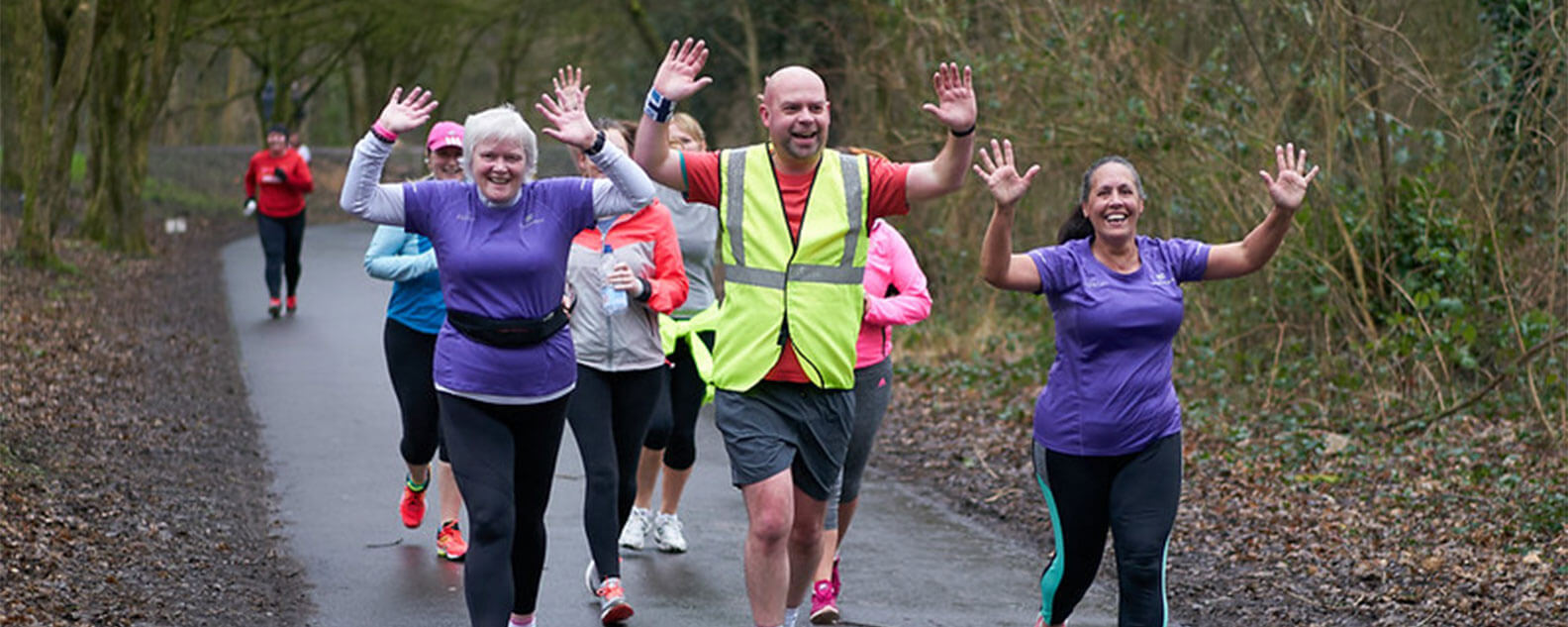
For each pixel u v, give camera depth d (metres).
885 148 27.22
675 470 12.05
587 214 8.70
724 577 11.45
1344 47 17.83
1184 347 19.66
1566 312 17.36
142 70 36.84
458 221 8.56
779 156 8.60
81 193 46.88
